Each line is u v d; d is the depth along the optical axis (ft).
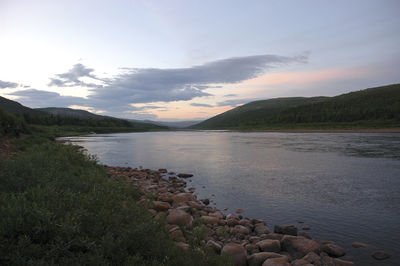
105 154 109.29
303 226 28.68
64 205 16.06
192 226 26.55
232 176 58.08
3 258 10.72
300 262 19.69
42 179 23.53
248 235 25.63
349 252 22.49
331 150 111.55
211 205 37.06
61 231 12.99
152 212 27.40
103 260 11.92
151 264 12.82
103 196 20.63
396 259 21.12
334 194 42.09
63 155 46.16
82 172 36.99
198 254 15.31
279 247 22.45
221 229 25.80
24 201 15.80
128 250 13.64
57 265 11.00
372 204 36.68
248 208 35.53
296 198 40.11
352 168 66.59
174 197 36.01
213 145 156.76
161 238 16.02
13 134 94.17
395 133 249.34
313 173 60.49
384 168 66.03
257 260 19.95
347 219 30.91
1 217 13.51
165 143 181.47
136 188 36.50
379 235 26.18
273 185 48.91
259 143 164.45
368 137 199.11
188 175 58.23
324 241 24.29
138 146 153.69
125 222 17.03
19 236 12.16
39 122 382.42
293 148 124.06
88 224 14.89
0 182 21.44
